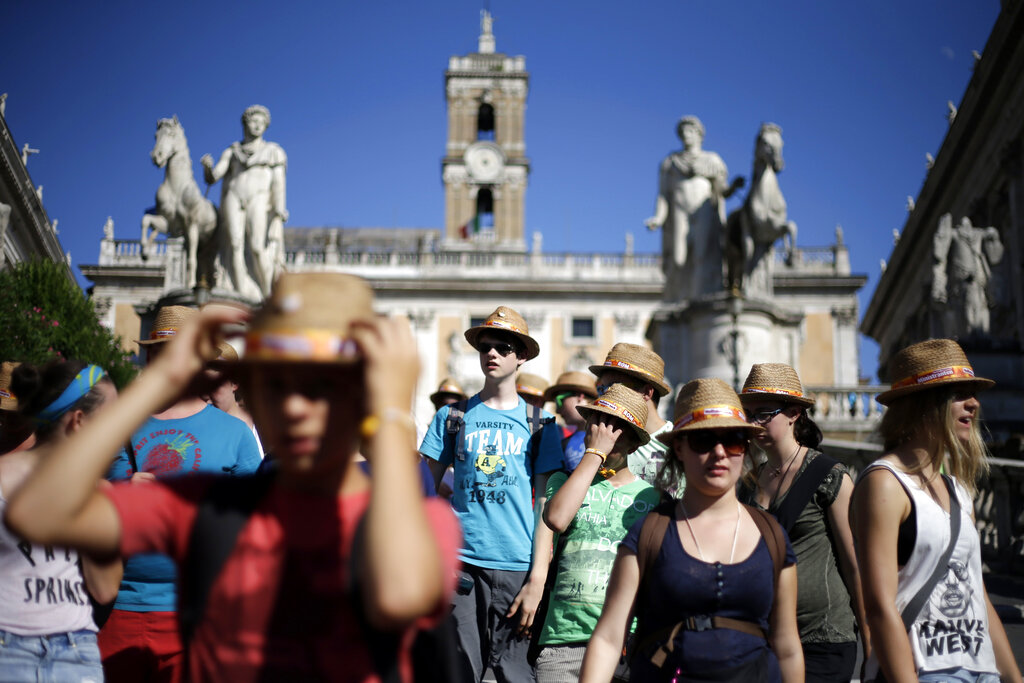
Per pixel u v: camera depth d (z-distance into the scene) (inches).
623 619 127.6
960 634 124.1
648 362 200.7
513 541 193.3
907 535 125.8
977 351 664.4
